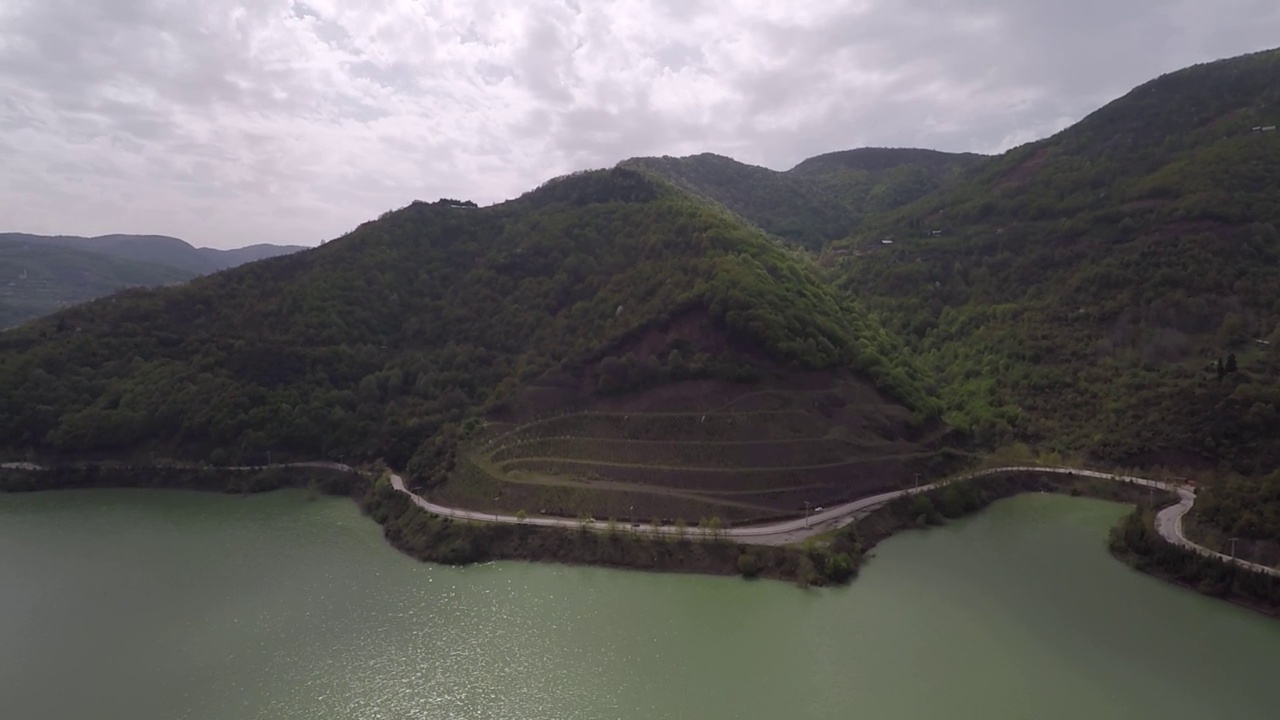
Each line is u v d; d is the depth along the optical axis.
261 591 119.50
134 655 99.94
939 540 138.88
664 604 113.12
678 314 174.12
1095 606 112.00
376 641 102.88
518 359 193.25
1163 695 88.94
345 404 191.12
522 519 137.50
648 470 147.12
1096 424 175.00
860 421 163.00
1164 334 183.25
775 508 139.88
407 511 148.88
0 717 86.75
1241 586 112.50
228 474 178.62
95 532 148.75
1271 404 152.38
